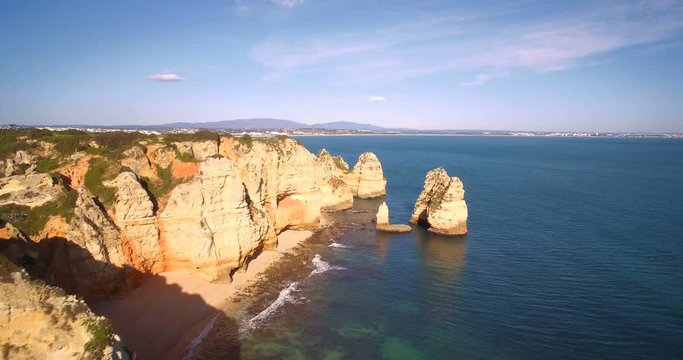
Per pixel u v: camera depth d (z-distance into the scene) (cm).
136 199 4219
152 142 5356
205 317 3831
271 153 6222
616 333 3541
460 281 4719
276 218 6406
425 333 3628
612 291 4347
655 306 3988
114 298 3909
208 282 4438
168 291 4169
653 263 5144
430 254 5691
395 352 3347
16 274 2022
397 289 4531
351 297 4328
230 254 4597
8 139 4969
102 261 3816
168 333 3528
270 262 5234
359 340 3519
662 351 3275
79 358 1947
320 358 3266
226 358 3250
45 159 4700
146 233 4288
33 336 1931
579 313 3900
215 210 4503
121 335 3425
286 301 4209
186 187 4500
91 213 3906
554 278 4731
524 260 5369
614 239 6209
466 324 3762
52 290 2066
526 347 3384
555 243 6069
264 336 3562
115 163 4675
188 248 4419
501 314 3925
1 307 1894
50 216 3778
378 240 6406
